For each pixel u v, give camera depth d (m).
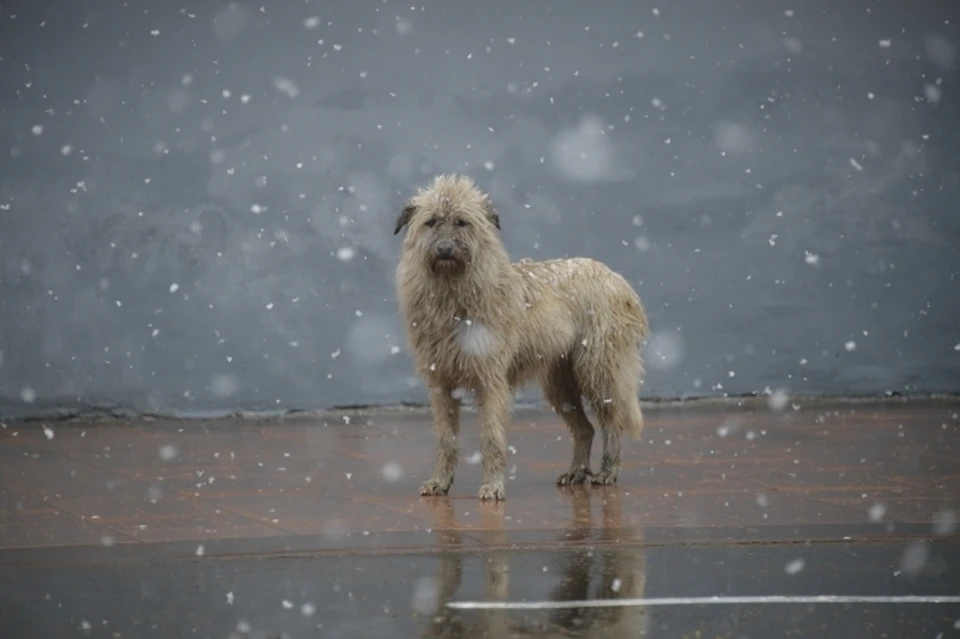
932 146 17.17
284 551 9.02
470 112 16.50
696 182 16.95
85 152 15.68
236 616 7.43
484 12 16.53
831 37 17.17
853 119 17.22
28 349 15.52
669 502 10.80
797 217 17.14
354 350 16.31
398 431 14.78
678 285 16.95
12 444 13.82
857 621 7.32
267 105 16.09
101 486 11.46
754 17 17.06
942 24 17.33
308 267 16.19
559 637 6.98
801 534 9.58
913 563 8.71
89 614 7.48
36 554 8.95
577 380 11.61
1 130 15.50
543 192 16.64
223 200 15.98
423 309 10.70
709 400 17.00
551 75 16.66
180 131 15.88
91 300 15.68
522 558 8.84
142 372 15.80
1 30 15.52
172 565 8.66
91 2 15.72
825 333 17.23
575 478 11.65
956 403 16.91
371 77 16.31
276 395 16.11
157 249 15.82
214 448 13.56
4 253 15.48
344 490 11.32
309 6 16.17
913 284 17.34
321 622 7.29
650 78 16.86
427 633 7.06
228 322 16.00
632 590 7.98
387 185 16.34
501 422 10.91
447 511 10.41
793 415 15.86
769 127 17.09
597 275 11.74
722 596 7.84
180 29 15.89
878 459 12.79
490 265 10.66
